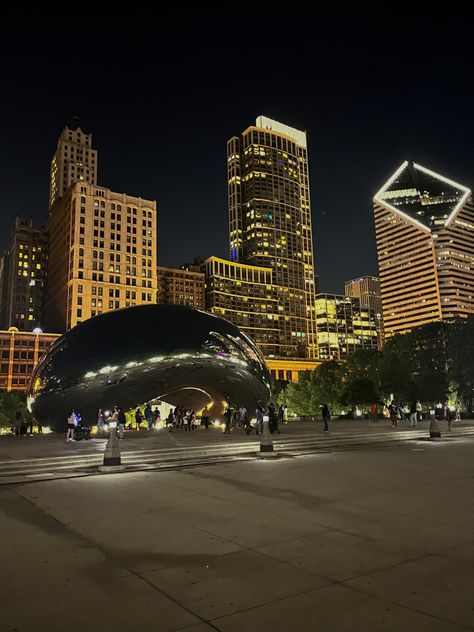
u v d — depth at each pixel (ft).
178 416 112.57
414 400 199.11
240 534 24.91
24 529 26.84
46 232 615.16
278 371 567.59
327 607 15.93
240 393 108.68
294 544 23.03
